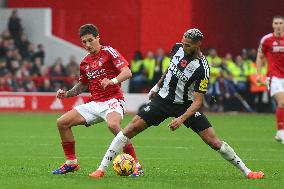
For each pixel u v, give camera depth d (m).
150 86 87.62
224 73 87.38
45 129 62.19
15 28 96.25
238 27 96.12
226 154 30.89
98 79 32.31
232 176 32.34
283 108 49.34
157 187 28.42
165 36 94.81
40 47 94.88
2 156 41.44
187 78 29.89
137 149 46.19
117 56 32.00
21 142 50.69
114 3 96.25
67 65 92.88
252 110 88.06
